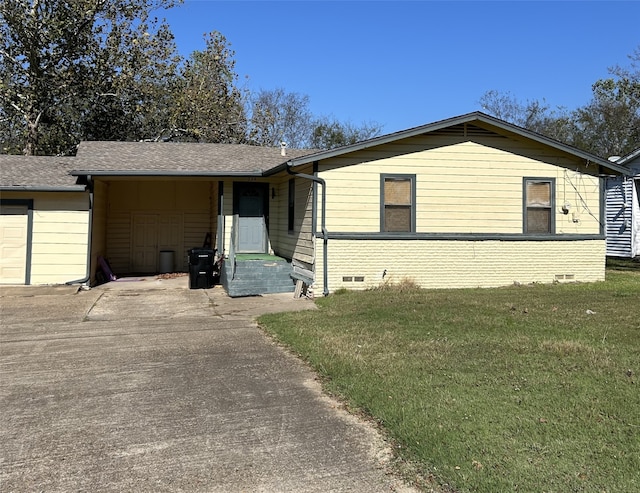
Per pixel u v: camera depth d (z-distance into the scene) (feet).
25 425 13.78
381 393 15.21
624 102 112.06
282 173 45.52
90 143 54.39
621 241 65.46
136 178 45.55
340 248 37.55
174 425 13.71
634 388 15.11
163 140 86.69
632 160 63.67
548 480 10.16
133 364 19.60
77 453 12.09
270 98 134.92
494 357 18.67
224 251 47.55
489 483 10.11
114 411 14.78
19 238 41.91
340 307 30.55
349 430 13.19
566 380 15.93
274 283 38.91
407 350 19.94
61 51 73.15
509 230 40.27
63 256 42.34
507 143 40.16
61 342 23.29
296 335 23.38
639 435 12.02
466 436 12.16
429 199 39.01
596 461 10.87
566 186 41.24
